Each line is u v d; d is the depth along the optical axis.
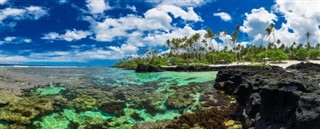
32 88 37.75
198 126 20.78
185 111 26.14
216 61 116.62
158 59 131.50
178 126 20.72
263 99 17.22
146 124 22.12
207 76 59.50
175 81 49.09
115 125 22.25
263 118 17.42
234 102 28.50
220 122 21.22
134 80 52.81
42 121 22.64
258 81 24.09
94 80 52.72
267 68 50.28
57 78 55.84
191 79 52.47
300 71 47.53
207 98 30.88
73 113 25.22
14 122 21.56
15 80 46.19
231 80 36.06
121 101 30.22
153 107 27.70
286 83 15.95
